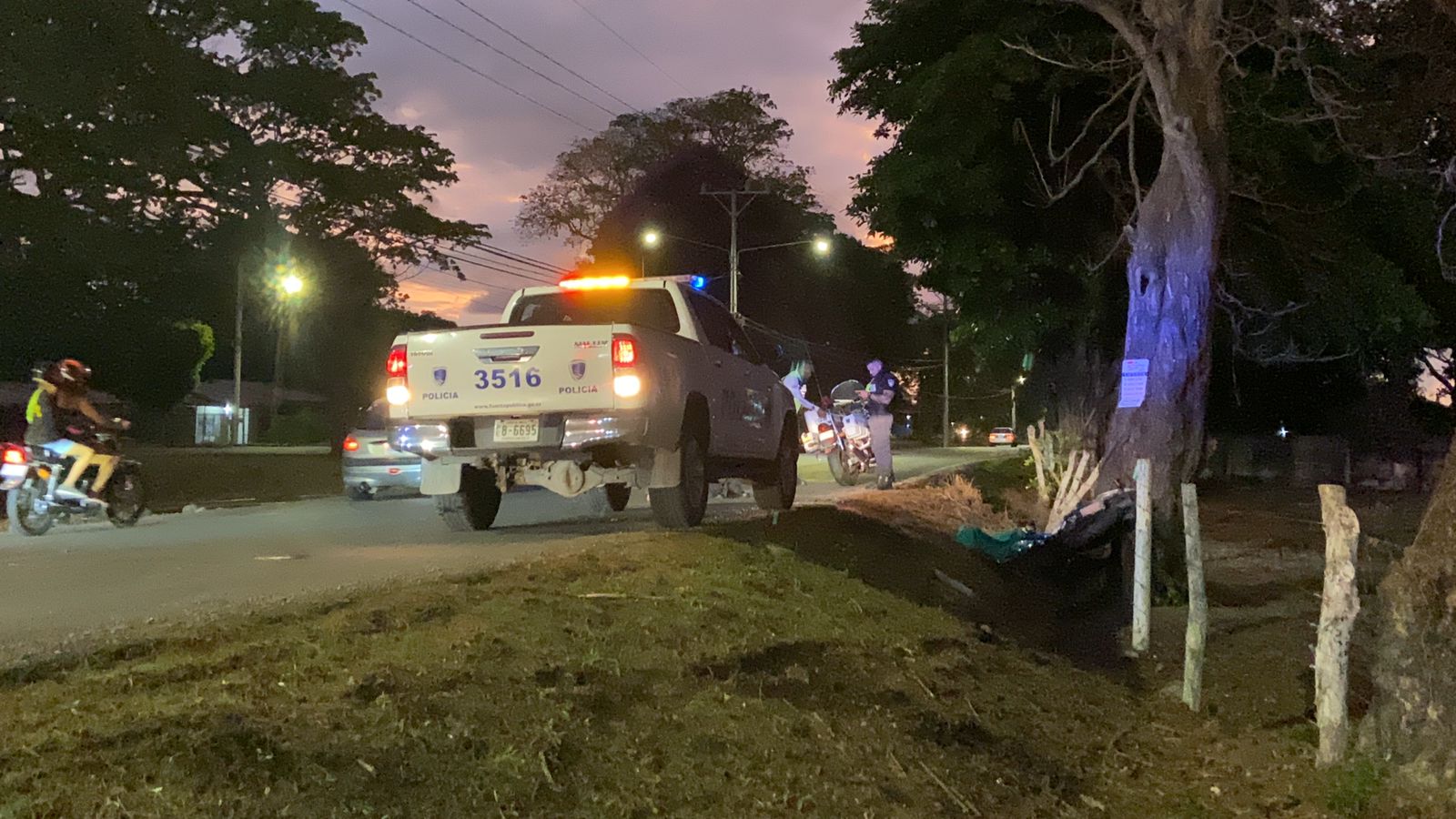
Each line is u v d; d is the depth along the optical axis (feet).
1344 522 20.54
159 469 71.26
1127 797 20.48
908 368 221.66
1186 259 40.65
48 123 71.97
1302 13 51.57
